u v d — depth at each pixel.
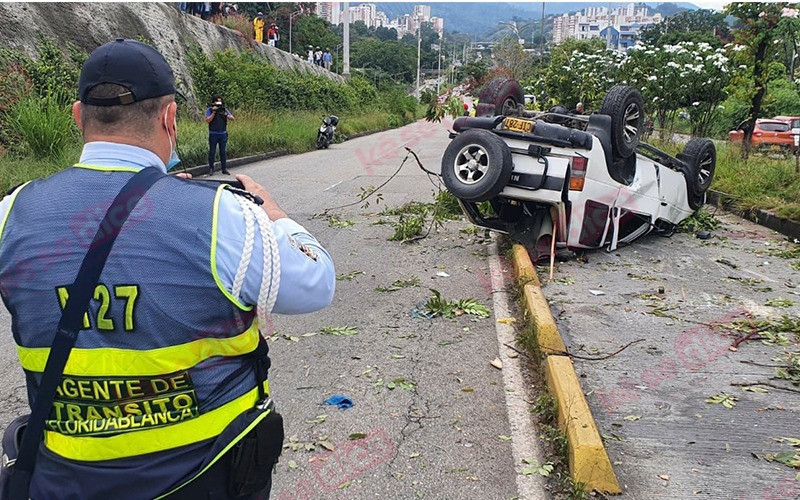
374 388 4.53
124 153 1.73
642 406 4.29
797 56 16.69
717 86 17.09
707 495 3.35
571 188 7.28
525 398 4.39
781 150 16.44
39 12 17.91
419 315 5.98
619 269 7.57
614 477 3.38
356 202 11.76
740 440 3.87
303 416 4.14
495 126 7.43
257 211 1.75
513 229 8.05
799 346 5.29
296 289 1.78
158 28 23.75
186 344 1.66
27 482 1.65
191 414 1.69
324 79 39.97
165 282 1.63
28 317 1.64
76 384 1.63
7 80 14.26
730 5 15.15
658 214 8.70
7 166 11.49
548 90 22.94
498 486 3.44
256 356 1.83
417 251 8.29
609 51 21.70
